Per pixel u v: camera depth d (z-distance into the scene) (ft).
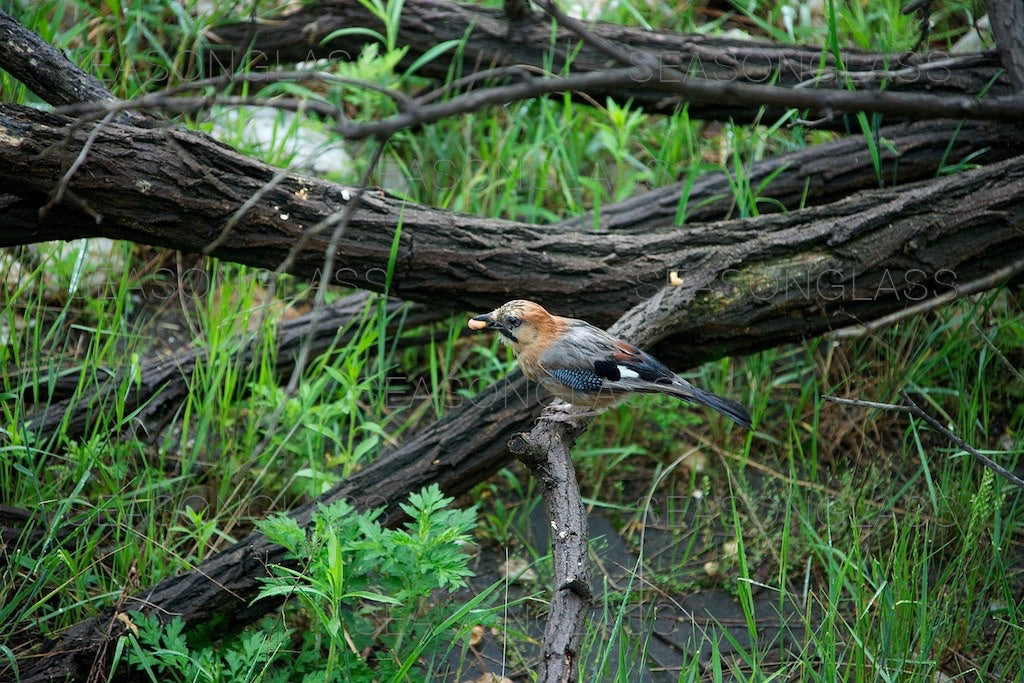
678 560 36.06
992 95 39.91
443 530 28.81
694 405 40.96
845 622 31.17
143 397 36.81
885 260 33.68
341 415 38.11
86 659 28.91
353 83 20.38
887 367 40.01
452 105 19.83
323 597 29.53
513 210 44.27
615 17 50.47
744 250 34.04
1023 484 27.61
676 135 45.24
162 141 30.91
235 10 45.62
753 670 28.58
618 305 34.91
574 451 38.70
